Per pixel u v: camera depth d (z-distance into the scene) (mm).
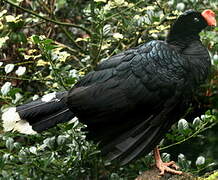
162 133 6879
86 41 8547
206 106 9523
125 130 6793
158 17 8180
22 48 8500
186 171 7297
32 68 8820
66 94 6930
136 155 6680
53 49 7762
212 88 9414
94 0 7984
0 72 8453
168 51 6953
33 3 8742
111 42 8594
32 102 6992
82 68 8320
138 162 7727
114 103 6742
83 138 7371
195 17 7184
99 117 6781
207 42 8883
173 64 6871
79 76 7832
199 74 7039
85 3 10008
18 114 6914
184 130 7348
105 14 8133
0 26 8227
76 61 9039
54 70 7613
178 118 7043
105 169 7773
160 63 6855
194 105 9523
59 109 6914
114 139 6773
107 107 6746
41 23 9070
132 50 7039
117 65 6898
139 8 8539
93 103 6754
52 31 9336
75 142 7367
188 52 7113
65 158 7371
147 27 8328
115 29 8719
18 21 8023
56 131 7613
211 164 7410
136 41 8562
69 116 6906
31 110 6914
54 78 7711
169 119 6930
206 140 9289
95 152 7285
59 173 7438
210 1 8805
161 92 6781
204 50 7184
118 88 6777
